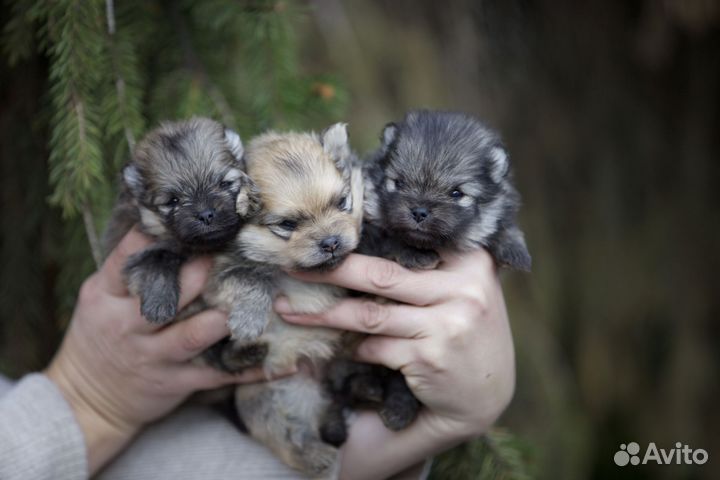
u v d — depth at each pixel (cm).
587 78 116
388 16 106
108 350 79
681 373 118
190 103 86
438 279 79
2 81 87
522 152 113
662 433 119
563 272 115
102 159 84
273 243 81
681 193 118
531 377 104
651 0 110
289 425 82
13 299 88
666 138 117
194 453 82
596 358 117
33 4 81
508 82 112
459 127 86
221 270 82
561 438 104
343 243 80
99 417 80
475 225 83
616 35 115
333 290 82
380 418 82
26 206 88
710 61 115
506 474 86
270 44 86
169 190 82
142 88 85
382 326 79
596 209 116
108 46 83
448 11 108
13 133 87
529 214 113
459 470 87
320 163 83
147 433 82
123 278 80
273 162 83
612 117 116
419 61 105
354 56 102
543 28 114
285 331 82
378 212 85
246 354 81
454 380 79
